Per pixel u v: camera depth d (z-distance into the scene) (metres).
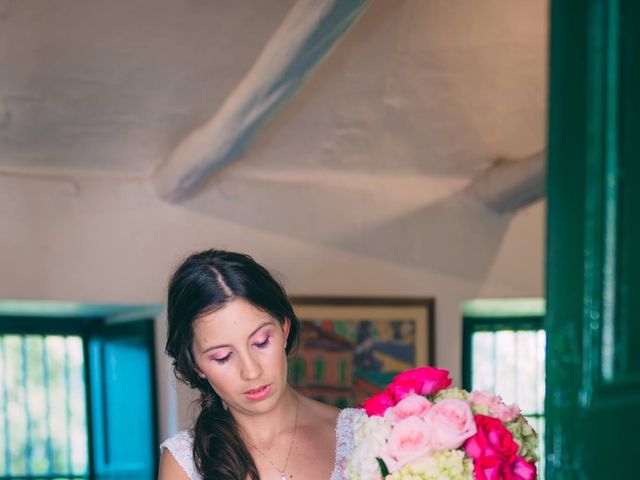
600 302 0.94
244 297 1.64
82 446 5.21
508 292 4.96
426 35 3.58
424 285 4.80
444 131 4.25
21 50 3.25
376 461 1.33
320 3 2.55
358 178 4.64
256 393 1.70
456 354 4.89
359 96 3.90
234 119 3.40
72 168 4.12
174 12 3.15
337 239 4.64
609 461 0.98
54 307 4.40
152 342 4.49
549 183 0.99
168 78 3.51
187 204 4.34
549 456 1.01
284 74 3.01
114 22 3.18
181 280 1.68
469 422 1.28
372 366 4.67
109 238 4.21
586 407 0.96
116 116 3.75
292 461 1.82
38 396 5.12
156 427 4.52
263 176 4.49
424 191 4.77
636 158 0.95
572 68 0.94
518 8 3.51
